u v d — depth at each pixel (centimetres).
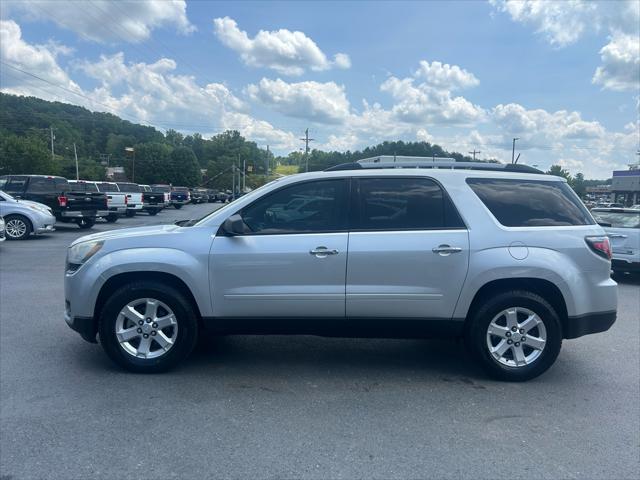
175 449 344
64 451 339
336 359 528
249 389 447
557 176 509
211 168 13075
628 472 324
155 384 454
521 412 410
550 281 462
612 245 1068
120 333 470
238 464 327
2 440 352
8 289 855
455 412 408
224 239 468
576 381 479
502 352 471
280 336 603
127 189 2898
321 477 314
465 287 461
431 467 327
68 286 479
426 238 461
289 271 461
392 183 480
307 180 481
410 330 473
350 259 458
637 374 500
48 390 437
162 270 463
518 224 472
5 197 1630
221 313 470
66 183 2027
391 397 436
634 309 816
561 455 344
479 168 517
